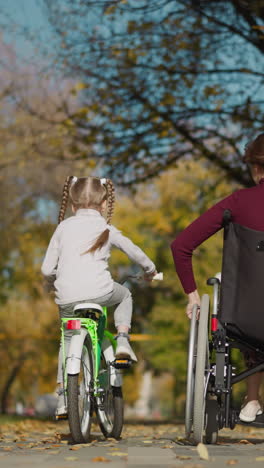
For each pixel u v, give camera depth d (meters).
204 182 39.56
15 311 66.00
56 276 10.64
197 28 28.06
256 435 14.87
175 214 54.88
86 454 8.21
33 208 44.44
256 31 26.97
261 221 9.15
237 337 9.46
